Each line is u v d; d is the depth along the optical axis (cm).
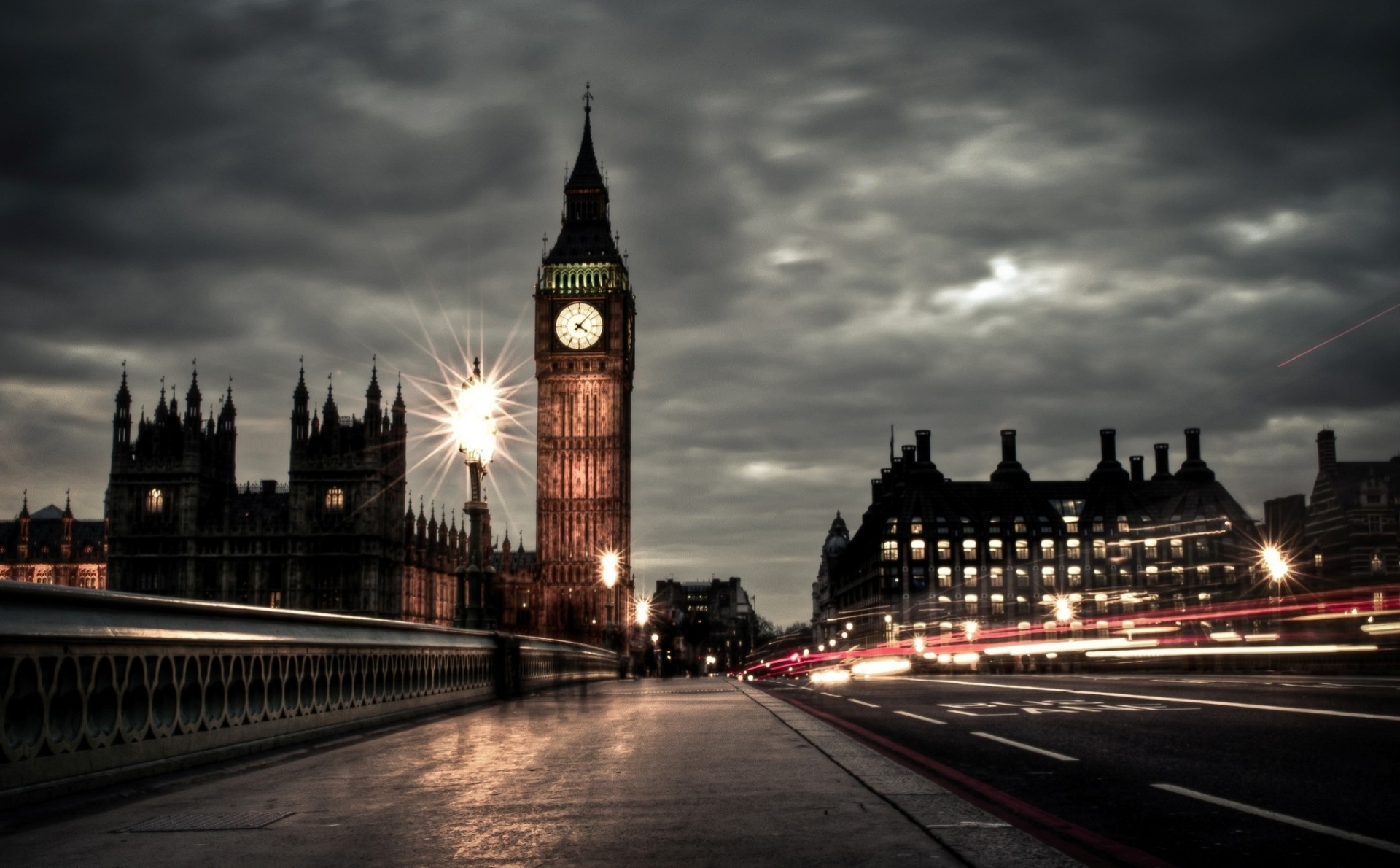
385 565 14062
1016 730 1695
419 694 2133
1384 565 10356
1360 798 972
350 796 1016
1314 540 11000
